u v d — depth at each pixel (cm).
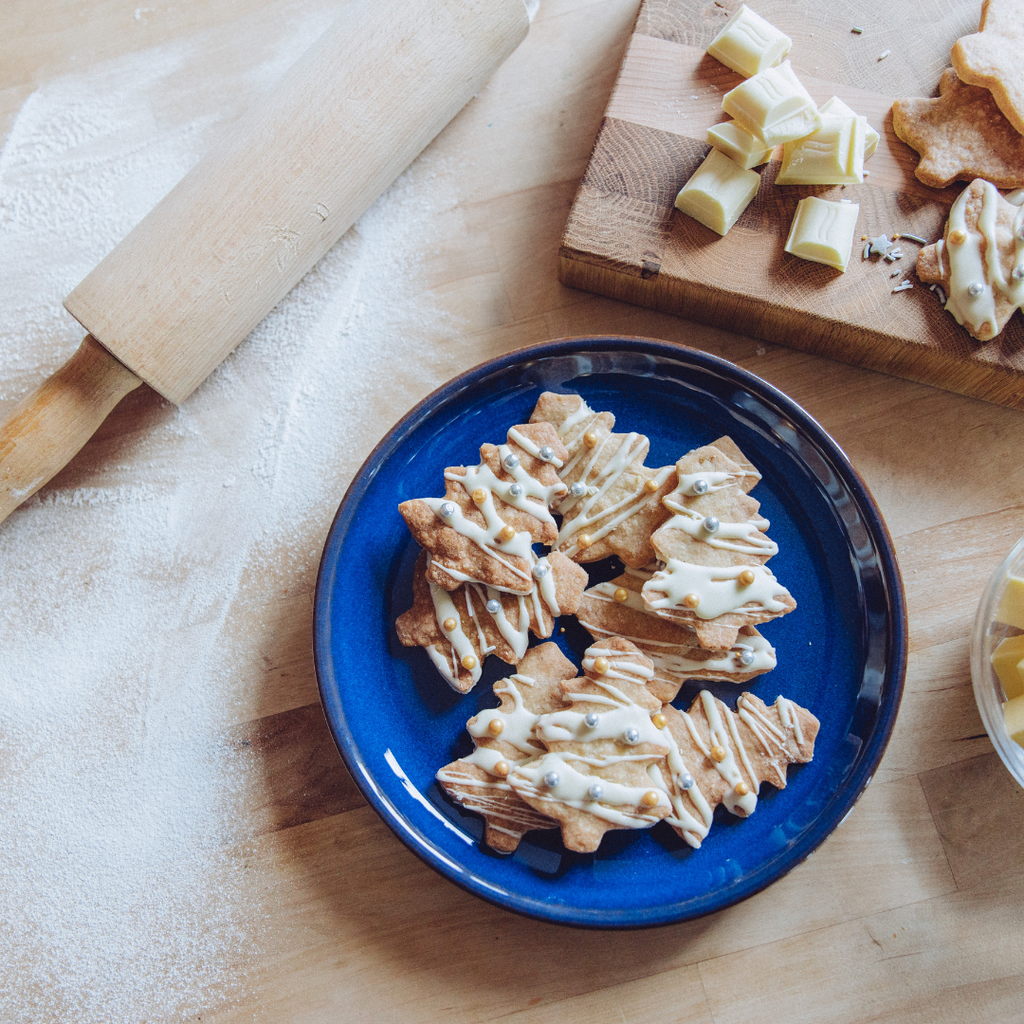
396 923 59
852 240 57
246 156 57
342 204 59
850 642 57
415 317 62
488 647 56
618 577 58
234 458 61
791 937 58
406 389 61
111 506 61
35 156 63
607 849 56
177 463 61
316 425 61
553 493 57
